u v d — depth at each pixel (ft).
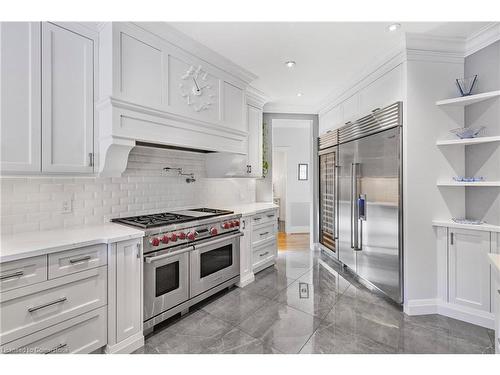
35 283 4.88
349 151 11.63
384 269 9.15
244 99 11.03
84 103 6.70
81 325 5.53
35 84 5.88
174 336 7.05
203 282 8.69
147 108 7.16
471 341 6.82
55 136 6.20
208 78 9.23
